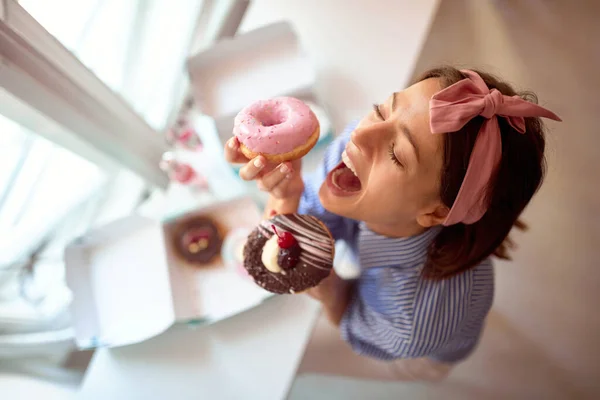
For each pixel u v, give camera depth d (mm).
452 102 578
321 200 739
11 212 1104
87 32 989
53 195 1195
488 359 1561
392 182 648
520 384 1529
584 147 1703
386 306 898
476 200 654
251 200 1046
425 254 815
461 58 1840
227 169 1122
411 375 1253
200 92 1135
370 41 1156
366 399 1553
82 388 989
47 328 1321
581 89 1771
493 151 610
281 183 744
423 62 1718
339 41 1165
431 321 854
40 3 829
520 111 596
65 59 851
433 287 832
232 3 1492
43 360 1336
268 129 664
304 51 1131
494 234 742
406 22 1159
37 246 1281
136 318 1006
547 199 1676
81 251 1050
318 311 992
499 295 1609
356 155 664
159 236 1030
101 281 1041
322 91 1127
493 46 1865
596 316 1560
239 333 991
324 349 1255
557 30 1865
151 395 970
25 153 1011
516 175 668
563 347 1547
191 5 1271
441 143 610
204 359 983
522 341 1566
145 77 1257
